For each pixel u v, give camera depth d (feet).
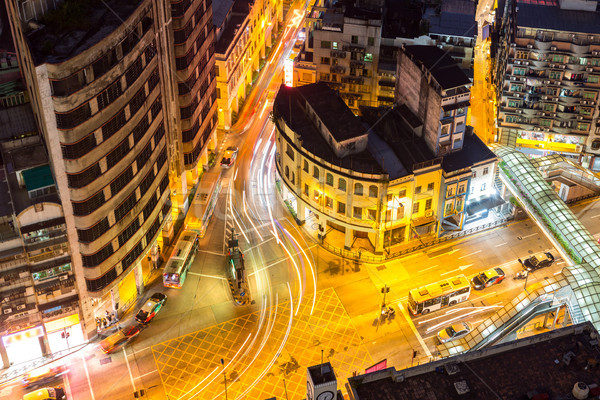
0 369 370.32
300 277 427.33
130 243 378.94
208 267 433.89
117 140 343.87
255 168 512.63
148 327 395.75
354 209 426.10
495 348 281.54
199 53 439.22
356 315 403.34
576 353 281.95
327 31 503.61
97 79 318.45
